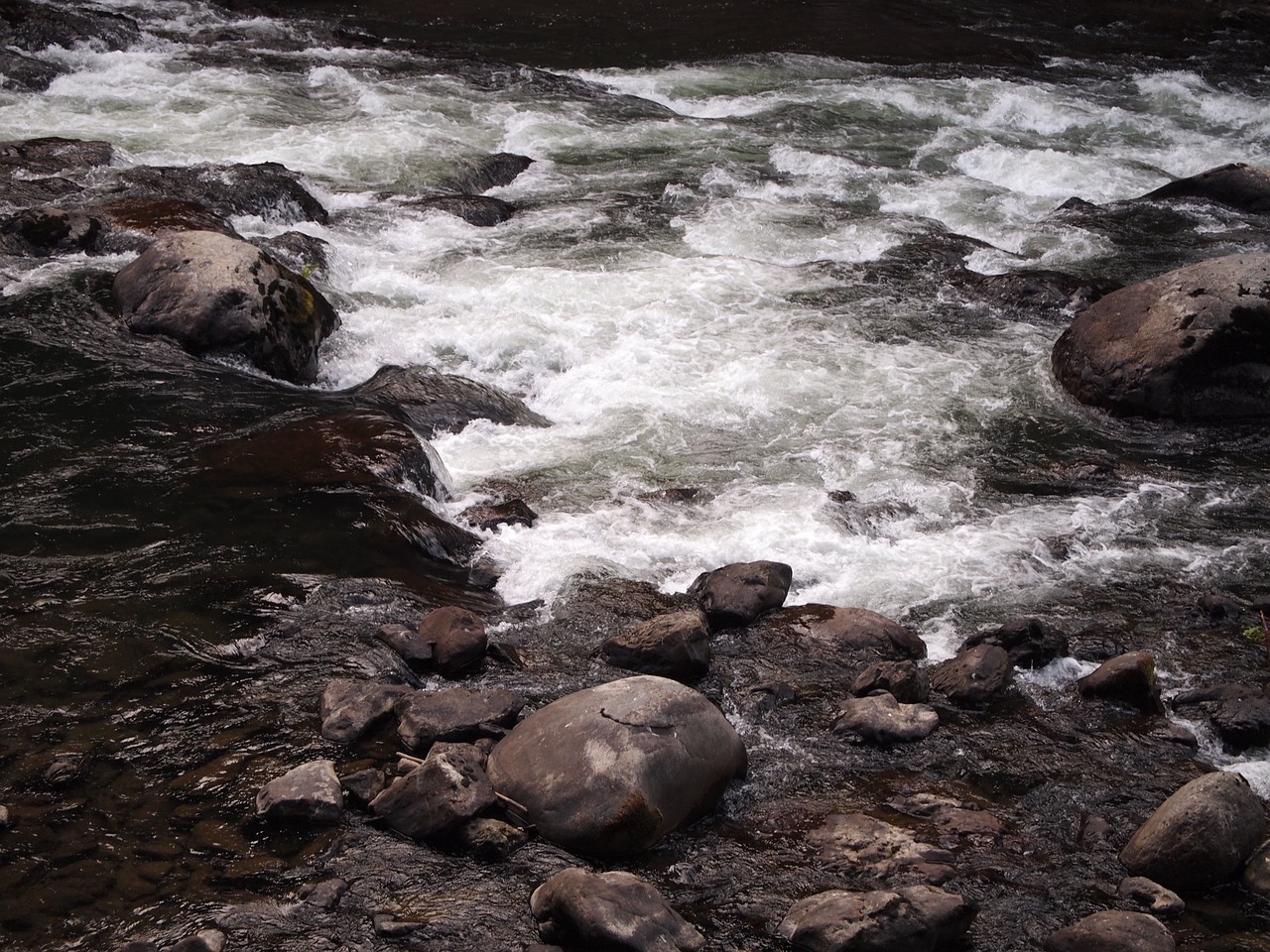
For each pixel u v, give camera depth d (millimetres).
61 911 5445
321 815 6086
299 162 16234
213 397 10297
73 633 7363
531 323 12406
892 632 8000
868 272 14172
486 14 25453
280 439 9578
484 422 10727
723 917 5645
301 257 12992
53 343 10852
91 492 8773
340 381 11328
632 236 14891
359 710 6855
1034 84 22359
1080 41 26031
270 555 8258
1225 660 8023
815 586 8727
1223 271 11734
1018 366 12367
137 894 5566
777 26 25703
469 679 7418
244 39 21828
